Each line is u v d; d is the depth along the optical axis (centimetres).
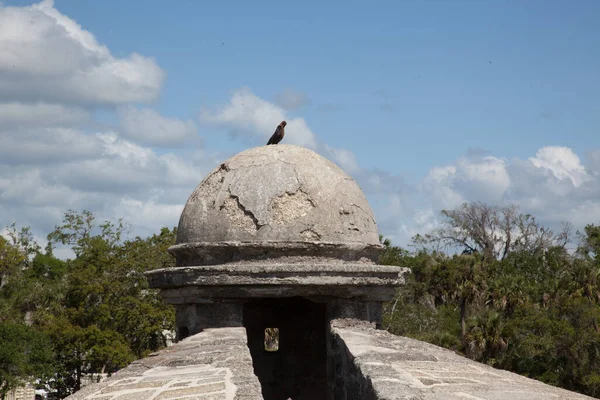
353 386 813
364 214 1077
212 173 1105
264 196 1028
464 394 657
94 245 3997
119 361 3647
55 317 3969
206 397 620
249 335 1316
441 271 4938
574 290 4412
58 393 3934
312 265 992
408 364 795
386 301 1061
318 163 1084
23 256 4622
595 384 3550
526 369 3784
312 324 1326
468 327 4147
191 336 969
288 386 1316
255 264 1005
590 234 5891
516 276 4956
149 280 1091
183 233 1077
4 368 3531
